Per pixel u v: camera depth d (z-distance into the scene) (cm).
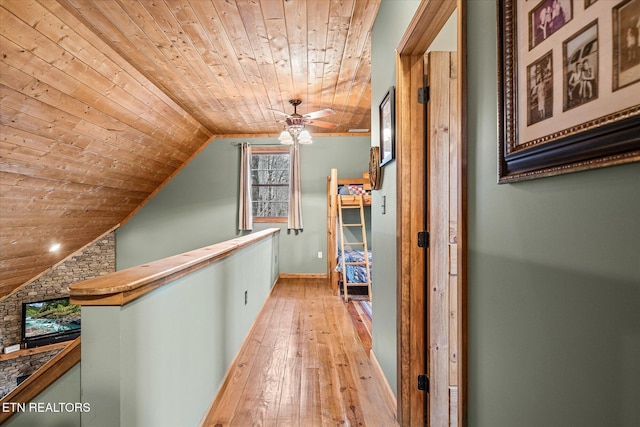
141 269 136
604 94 54
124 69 318
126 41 279
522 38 75
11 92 250
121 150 425
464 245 103
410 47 175
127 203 570
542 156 68
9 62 231
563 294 64
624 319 52
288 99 433
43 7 217
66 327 554
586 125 57
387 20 217
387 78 217
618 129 51
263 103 446
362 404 211
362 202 491
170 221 616
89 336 106
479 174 96
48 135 313
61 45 249
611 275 54
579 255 60
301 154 622
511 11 78
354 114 502
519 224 77
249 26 260
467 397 103
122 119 376
